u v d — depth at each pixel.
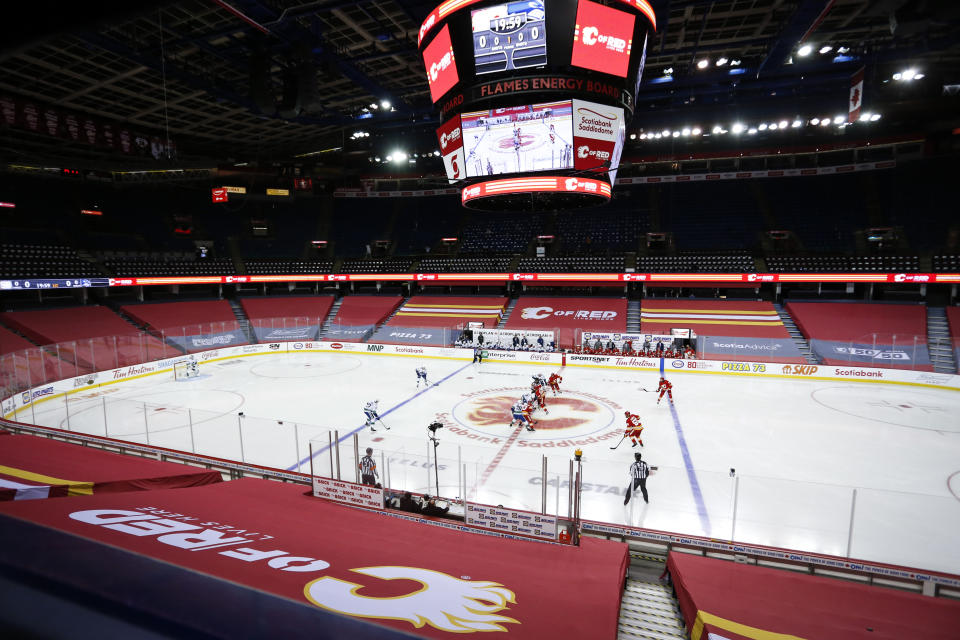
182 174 44.09
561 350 36.06
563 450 18.27
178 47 26.88
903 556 11.27
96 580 1.32
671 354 33.53
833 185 47.03
